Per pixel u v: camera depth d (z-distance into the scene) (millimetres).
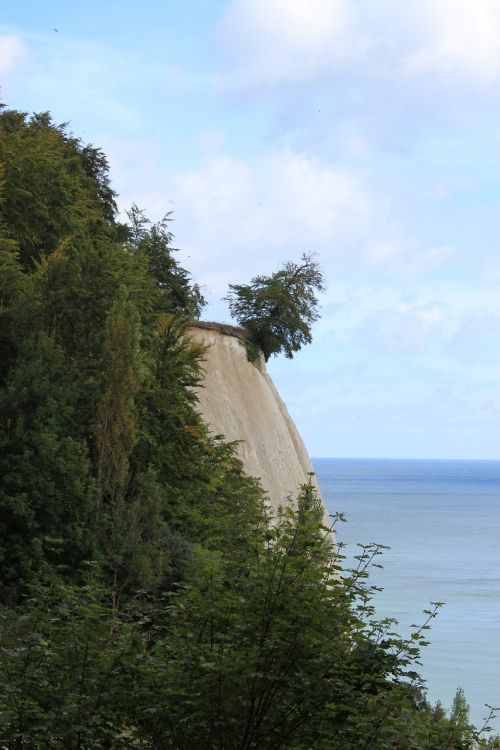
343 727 12289
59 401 33469
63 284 37656
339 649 12516
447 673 59250
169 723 12258
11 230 42562
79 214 48969
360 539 152125
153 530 32938
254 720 12312
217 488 42156
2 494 29781
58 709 11812
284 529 13281
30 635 12078
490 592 96875
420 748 13133
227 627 12500
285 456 70375
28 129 49562
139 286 47031
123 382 34969
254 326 74312
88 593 12977
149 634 14055
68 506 30859
